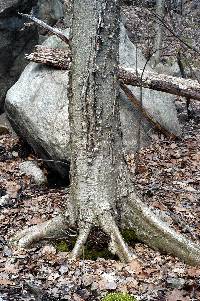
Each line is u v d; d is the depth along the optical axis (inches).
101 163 190.1
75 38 183.5
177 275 184.2
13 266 187.8
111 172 191.6
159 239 194.5
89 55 182.5
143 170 260.1
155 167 265.0
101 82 184.5
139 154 277.3
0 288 176.2
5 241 204.7
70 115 189.5
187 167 267.6
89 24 181.3
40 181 263.4
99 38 181.6
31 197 247.9
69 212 196.4
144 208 196.1
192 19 463.2
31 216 225.1
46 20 390.6
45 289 177.0
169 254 194.1
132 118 290.2
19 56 326.0
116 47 184.7
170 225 210.2
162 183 248.7
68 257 190.9
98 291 176.7
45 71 291.0
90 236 193.6
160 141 293.7
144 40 432.8
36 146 278.7
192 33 438.0
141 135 289.3
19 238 199.5
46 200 240.5
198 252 191.3
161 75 293.3
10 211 228.7
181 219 217.5
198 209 227.3
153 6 443.8
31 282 180.1
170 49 420.2
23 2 319.0
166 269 186.9
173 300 171.9
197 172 262.8
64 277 182.7
